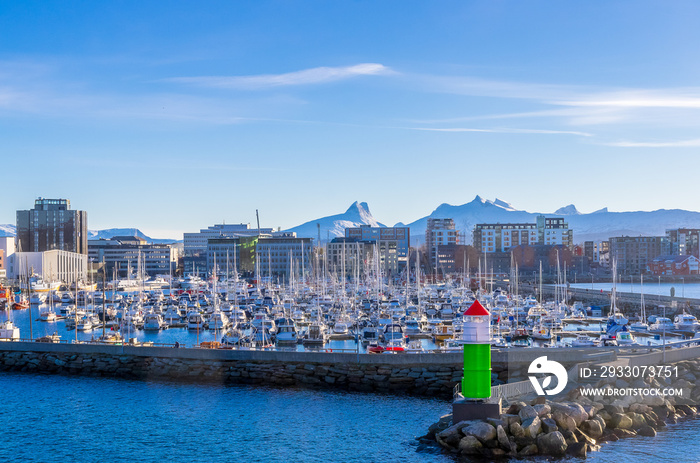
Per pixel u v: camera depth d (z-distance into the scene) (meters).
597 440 67.44
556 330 157.00
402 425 74.75
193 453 68.19
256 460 66.00
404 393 88.31
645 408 73.75
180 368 98.81
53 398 88.44
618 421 70.19
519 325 159.88
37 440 72.56
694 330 154.62
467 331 67.56
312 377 93.19
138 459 66.94
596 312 199.50
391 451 66.81
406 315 180.12
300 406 82.81
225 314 187.00
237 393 89.50
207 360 98.12
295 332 137.75
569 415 67.38
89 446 70.56
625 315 197.12
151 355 100.69
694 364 87.38
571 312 199.00
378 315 174.12
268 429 74.50
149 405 84.44
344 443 69.50
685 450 65.00
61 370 104.50
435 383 88.94
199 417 79.25
